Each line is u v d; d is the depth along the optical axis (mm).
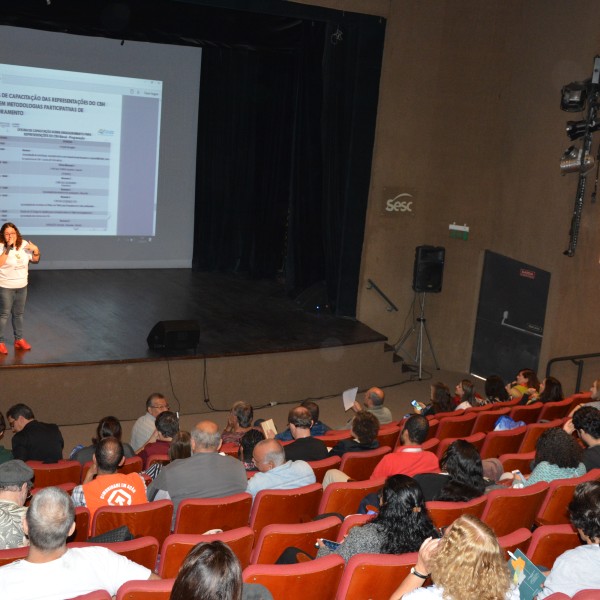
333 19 9508
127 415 8406
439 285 10328
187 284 11781
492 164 10125
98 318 9711
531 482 4273
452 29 10055
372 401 6922
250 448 5031
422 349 10797
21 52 10766
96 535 3479
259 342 9328
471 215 10406
